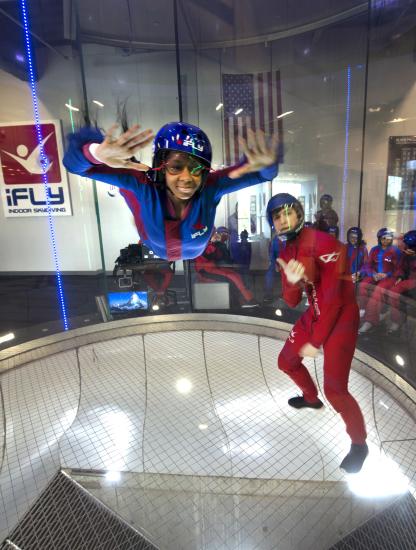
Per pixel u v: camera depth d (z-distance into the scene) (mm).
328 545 1729
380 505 1897
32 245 8656
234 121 3365
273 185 3508
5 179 7824
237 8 4504
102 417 2945
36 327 4910
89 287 8125
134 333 4871
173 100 4523
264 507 1959
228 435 2586
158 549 1753
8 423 2928
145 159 1846
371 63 4957
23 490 2154
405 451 2268
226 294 4746
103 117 2564
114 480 2184
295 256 2062
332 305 2016
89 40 4859
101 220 5086
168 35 4602
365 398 2961
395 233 4578
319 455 2303
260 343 4410
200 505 1995
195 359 4051
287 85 5145
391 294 4309
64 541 1825
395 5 4531
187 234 2105
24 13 4898
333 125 5113
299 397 2889
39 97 6492
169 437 2607
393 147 4938
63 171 7621
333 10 4832
